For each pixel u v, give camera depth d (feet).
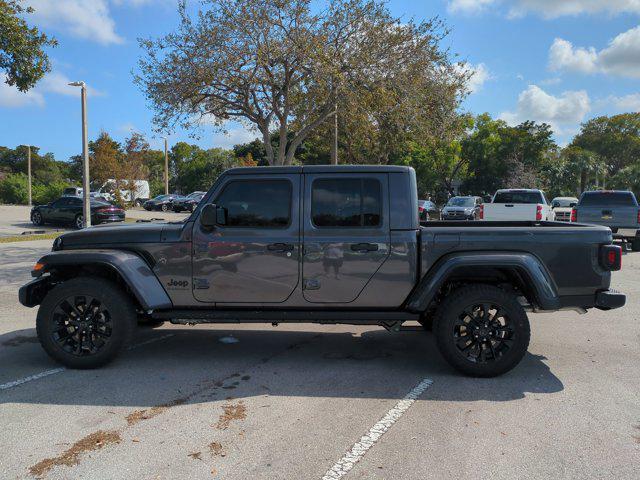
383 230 16.55
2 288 32.50
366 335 21.89
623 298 16.22
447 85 47.93
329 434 12.32
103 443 11.84
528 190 56.59
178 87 43.19
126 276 16.30
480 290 16.01
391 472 10.57
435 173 140.05
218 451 11.46
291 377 16.43
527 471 10.61
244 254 16.72
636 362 18.02
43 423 12.91
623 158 281.54
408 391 15.19
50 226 82.33
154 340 20.98
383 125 48.21
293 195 16.78
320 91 42.47
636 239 50.70
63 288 16.60
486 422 12.99
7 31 40.73
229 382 15.94
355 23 42.50
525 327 15.94
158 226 17.47
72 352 16.90
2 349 19.48
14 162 279.49
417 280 16.55
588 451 11.47
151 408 13.88
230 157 202.49
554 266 16.30
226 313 16.90
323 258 16.61
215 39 40.91
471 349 16.42
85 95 61.72
